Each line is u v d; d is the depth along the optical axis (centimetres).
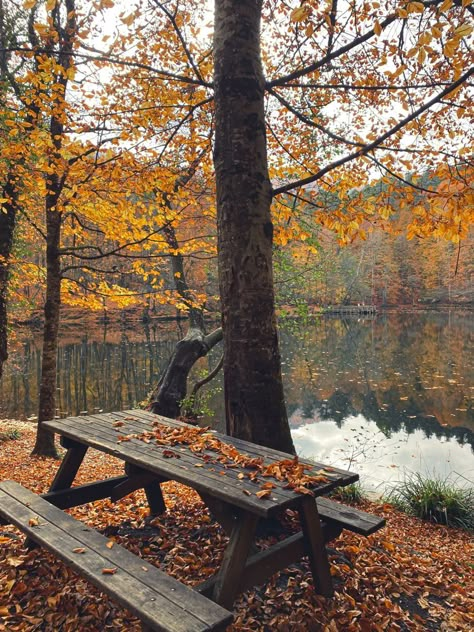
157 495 356
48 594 245
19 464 719
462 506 586
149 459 254
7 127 623
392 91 550
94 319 3997
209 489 214
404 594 283
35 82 504
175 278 907
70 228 833
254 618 233
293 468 239
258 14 342
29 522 247
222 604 202
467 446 995
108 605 235
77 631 220
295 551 248
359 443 1023
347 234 425
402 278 6219
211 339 873
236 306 334
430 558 393
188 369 851
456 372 1809
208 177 651
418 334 3281
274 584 258
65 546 219
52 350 779
